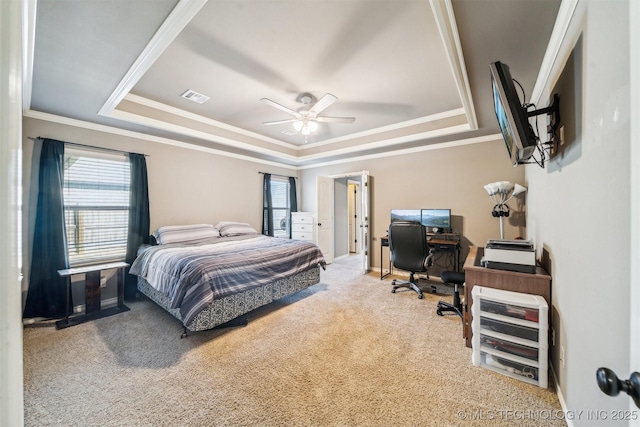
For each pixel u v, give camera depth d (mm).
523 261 2002
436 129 3713
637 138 607
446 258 4207
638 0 608
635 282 610
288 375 1868
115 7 1527
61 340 2354
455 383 1782
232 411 1553
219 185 4586
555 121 1731
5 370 375
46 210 2803
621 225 958
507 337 1847
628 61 909
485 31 1847
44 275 2777
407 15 1826
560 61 1688
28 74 2012
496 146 3783
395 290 3727
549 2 1593
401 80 2709
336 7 1762
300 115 3018
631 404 629
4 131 372
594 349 1162
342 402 1618
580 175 1327
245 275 2686
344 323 2688
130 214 3436
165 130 3469
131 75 2199
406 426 1449
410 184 4539
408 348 2215
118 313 2959
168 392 1703
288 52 2248
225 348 2221
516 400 1625
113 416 1516
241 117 3807
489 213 3855
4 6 377
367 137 4457
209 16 1833
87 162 3166
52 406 1581
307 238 5453
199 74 2600
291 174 6082
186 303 2287
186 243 3508
